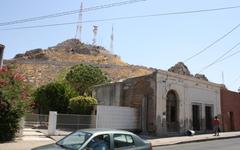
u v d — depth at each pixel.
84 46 162.00
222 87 37.41
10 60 115.75
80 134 9.45
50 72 105.56
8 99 18.36
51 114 22.78
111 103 32.78
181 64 77.25
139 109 29.00
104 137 9.27
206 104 33.91
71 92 36.16
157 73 28.22
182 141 22.69
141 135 26.88
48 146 9.05
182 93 30.72
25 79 20.12
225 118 36.66
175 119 29.92
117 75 105.00
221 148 19.23
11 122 18.59
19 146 16.77
